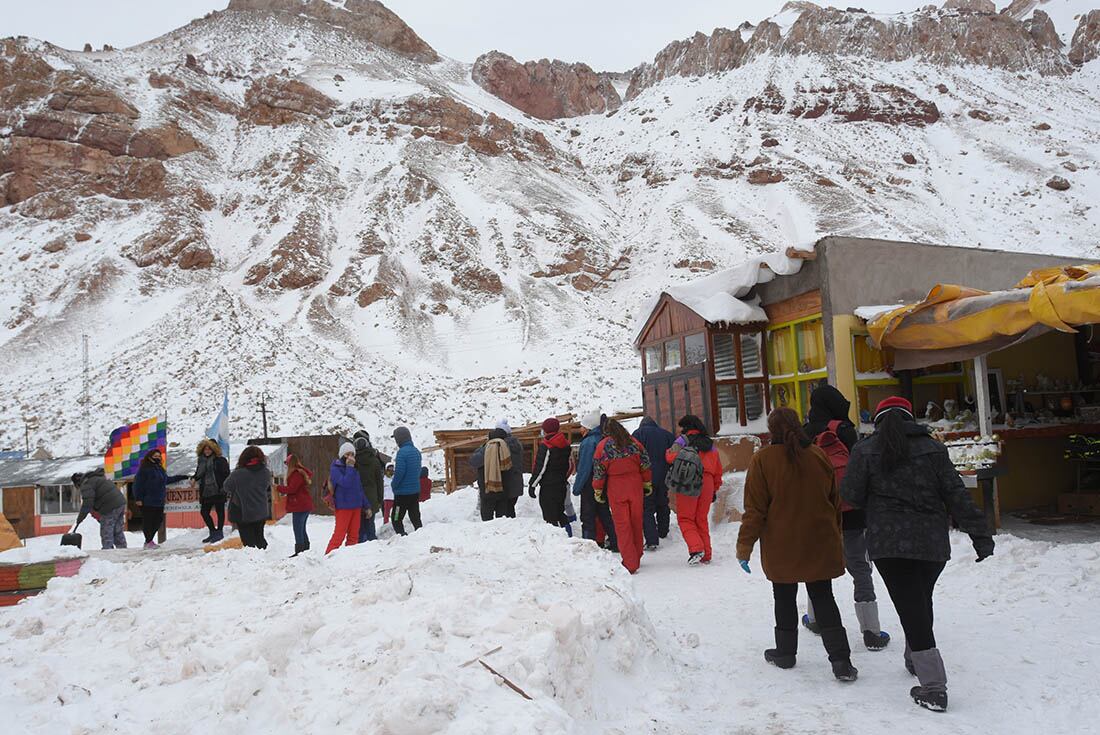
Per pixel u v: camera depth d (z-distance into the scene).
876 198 107.31
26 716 3.39
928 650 4.04
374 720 3.08
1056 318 7.56
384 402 46.66
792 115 142.38
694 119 149.38
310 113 123.88
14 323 63.06
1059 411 10.55
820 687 4.46
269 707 3.39
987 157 124.31
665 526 10.76
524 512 13.17
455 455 23.73
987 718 3.83
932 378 10.72
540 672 3.62
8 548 10.54
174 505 19.62
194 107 118.25
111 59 133.88
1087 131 131.75
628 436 8.72
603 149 148.00
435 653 3.60
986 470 8.34
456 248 82.12
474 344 64.12
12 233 81.62
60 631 4.57
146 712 3.47
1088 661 4.47
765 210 103.06
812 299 11.14
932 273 11.05
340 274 74.31
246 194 95.25
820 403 5.72
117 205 88.69
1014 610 5.71
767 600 6.81
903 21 182.50
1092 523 9.08
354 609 4.43
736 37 185.00
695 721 3.99
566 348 59.62
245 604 4.87
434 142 118.88
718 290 12.48
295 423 40.59
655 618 6.32
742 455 11.72
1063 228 97.38
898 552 4.11
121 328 62.78
